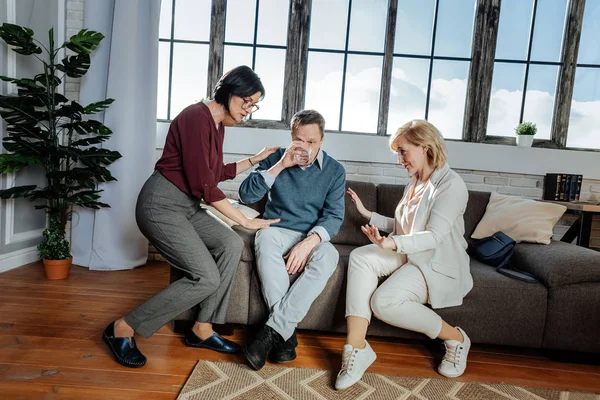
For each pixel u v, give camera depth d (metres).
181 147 1.33
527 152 2.44
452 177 1.46
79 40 2.08
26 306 1.80
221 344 1.48
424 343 1.68
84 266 2.51
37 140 2.37
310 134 1.56
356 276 1.45
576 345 1.50
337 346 1.60
